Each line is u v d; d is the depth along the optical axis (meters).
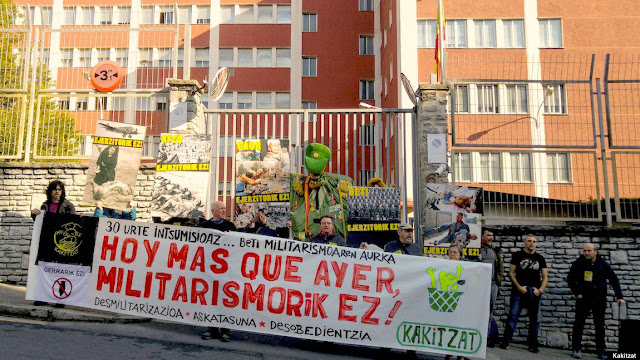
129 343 6.43
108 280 7.46
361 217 9.27
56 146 10.41
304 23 32.94
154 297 7.34
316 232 9.14
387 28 28.28
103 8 32.28
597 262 9.21
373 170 10.23
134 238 7.52
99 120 9.39
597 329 9.02
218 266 7.30
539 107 11.42
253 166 9.65
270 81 32.19
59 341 6.17
